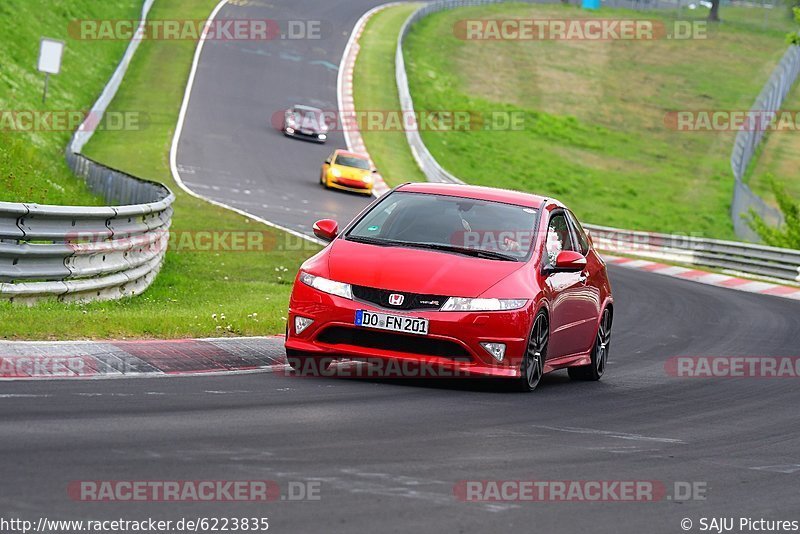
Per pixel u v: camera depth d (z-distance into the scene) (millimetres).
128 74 186250
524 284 33406
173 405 26344
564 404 33031
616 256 118438
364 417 27141
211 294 57375
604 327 41188
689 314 69438
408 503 19422
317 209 114812
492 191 37844
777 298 86250
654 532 19438
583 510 20297
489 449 24828
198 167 133500
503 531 18391
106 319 37031
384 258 33375
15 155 84562
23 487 18203
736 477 24656
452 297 32188
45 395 25984
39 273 42031
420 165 164750
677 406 35000
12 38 162875
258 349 36938
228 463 21047
